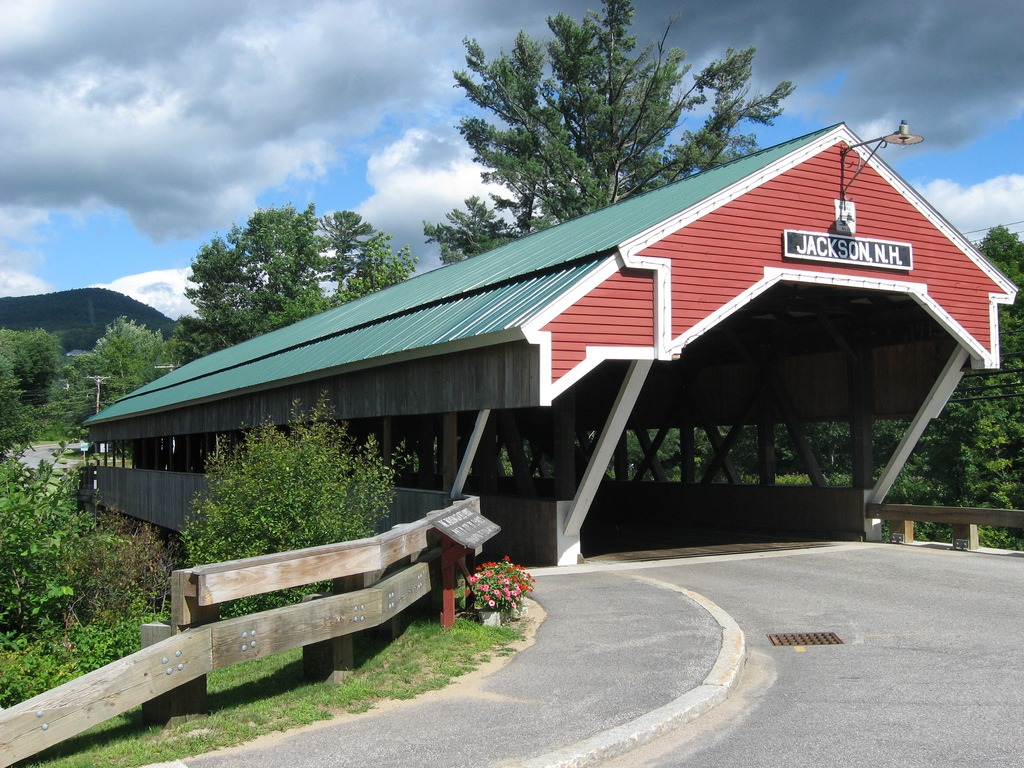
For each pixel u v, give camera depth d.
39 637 8.83
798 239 12.90
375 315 18.61
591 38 41.16
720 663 6.52
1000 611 8.74
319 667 6.04
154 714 5.12
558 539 12.34
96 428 42.81
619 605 8.96
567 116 42.62
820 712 5.61
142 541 14.60
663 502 20.20
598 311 11.23
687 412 19.84
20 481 9.51
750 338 17.81
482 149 41.47
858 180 13.70
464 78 41.88
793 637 7.82
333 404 16.88
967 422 28.75
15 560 8.99
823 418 16.52
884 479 15.30
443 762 4.49
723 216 12.34
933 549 14.01
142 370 97.31
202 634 4.95
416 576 7.12
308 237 62.00
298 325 29.89
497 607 8.01
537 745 4.75
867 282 13.54
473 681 6.10
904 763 4.66
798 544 14.98
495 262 17.16
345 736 4.92
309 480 9.77
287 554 5.48
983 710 5.58
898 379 15.40
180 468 29.61
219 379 25.50
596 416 21.98
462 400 12.41
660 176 42.12
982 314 14.54
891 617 8.55
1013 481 29.20
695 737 5.14
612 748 4.79
